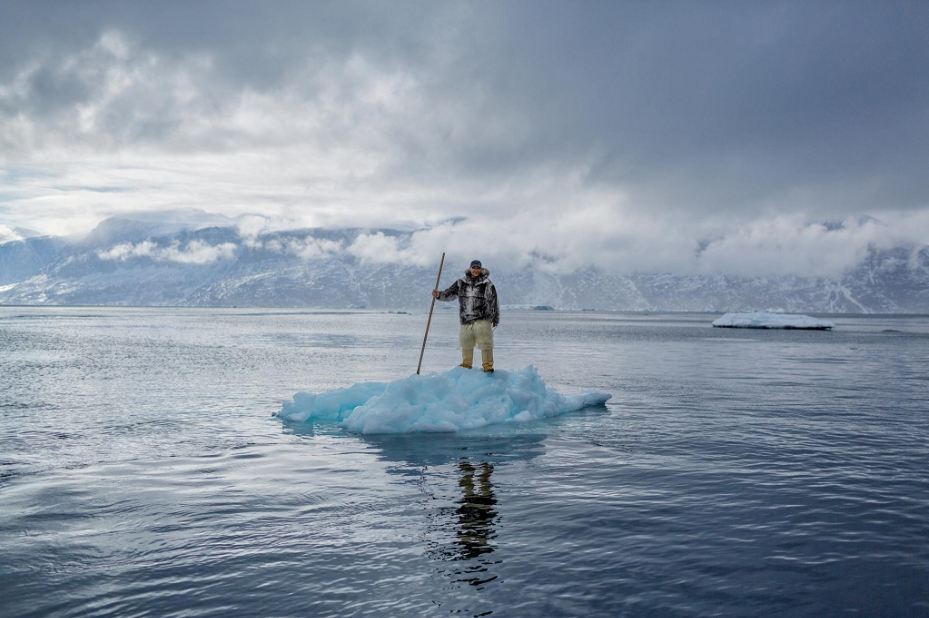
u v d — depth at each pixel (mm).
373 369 27656
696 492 8016
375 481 8594
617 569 5527
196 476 8922
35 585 5230
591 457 10125
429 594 5016
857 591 5125
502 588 5133
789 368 29781
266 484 8453
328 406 14172
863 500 7660
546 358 36438
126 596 5023
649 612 4746
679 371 27875
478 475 8922
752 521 6848
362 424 12508
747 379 24188
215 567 5570
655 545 6109
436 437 11914
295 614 4699
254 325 100750
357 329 88188
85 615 4711
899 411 15492
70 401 17203
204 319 138500
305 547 6051
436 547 6035
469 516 7008
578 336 72625
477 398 13672
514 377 14695
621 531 6508
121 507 7402
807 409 15812
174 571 5496
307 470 9258
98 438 11820
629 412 15242
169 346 45688
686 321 179125
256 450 10719
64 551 5980
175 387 20719
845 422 13719
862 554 5910
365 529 6562
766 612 4758
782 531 6535
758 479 8688
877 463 9688
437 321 134000
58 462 9820
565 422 13695
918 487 8281
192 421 13867
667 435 12109
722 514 7090
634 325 128500
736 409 15805
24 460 9945
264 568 5543
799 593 5082
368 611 4738
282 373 25781
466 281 14328
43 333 67250
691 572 5477
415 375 13461
